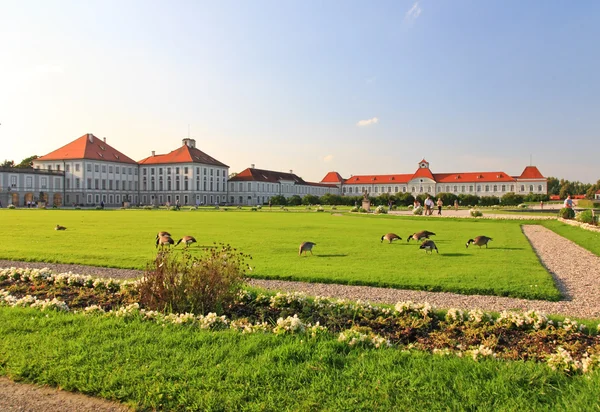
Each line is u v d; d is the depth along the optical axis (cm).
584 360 527
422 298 1009
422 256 1677
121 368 532
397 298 1009
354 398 456
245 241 2205
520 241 2295
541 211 6494
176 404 461
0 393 493
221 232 2766
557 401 442
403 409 436
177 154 12138
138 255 1625
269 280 1205
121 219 4188
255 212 6506
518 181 13788
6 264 1441
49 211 6291
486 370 511
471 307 926
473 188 14238
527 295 1020
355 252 1791
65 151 11044
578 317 840
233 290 849
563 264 1533
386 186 15400
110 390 489
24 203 9750
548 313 877
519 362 541
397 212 6506
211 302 805
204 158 12556
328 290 1088
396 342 662
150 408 462
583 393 449
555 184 19200
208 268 829
